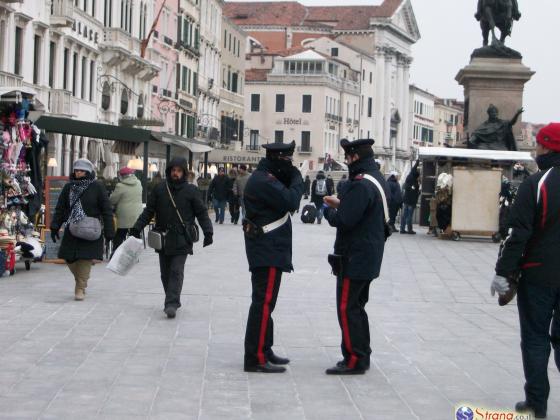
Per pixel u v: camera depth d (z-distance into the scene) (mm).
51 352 11055
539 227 8398
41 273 19172
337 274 10359
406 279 20641
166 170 14391
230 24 95812
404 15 154625
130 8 59219
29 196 19297
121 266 14727
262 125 120938
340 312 10359
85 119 50219
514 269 8367
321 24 140875
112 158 53312
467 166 36031
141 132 25891
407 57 156875
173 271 14164
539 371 8492
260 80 120562
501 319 14930
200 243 29438
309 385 9773
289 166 10602
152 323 13445
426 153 35125
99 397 8961
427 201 38750
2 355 10805
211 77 88000
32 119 20156
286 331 13125
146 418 8258
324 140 120750
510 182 35031
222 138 95000
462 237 34875
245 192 10531
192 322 13633
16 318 13453
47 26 43125
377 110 145750
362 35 146125
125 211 21844
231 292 17266
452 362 11156
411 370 10648
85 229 15273
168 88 70938
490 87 38688
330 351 11672
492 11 39531
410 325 14070
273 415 8492
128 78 59344
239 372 10297
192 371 10281
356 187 10164
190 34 77250
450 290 18797
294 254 26250
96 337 12141
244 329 13133
